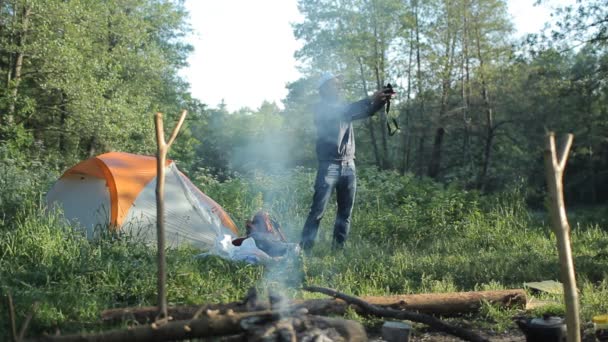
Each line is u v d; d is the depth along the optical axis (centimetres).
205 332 327
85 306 474
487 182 3331
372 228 989
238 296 532
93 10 2361
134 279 549
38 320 437
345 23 3269
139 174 822
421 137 3588
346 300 444
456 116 3406
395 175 1589
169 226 800
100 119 2302
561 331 377
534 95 3014
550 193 307
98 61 2372
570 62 2891
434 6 3250
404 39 3244
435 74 3238
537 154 3303
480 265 685
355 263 693
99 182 813
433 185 1441
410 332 419
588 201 3622
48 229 679
